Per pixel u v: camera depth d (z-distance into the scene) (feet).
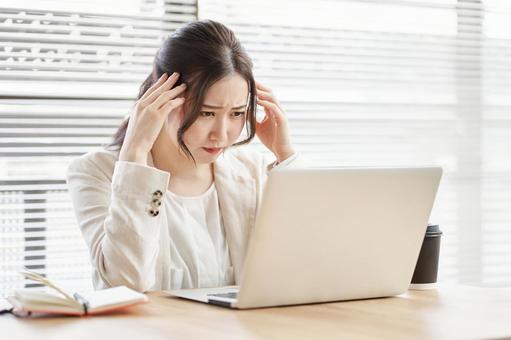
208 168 6.96
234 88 6.10
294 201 4.82
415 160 11.16
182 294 5.49
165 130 6.66
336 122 10.73
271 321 4.58
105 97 9.66
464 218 11.48
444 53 11.36
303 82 10.57
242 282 4.89
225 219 6.84
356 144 10.82
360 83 10.87
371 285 5.36
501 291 5.76
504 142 11.76
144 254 5.83
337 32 10.75
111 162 6.63
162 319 4.63
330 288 5.20
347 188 4.97
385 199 5.13
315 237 4.98
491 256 11.61
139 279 5.84
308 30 10.59
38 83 9.41
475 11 11.58
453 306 5.13
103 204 6.40
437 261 5.88
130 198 5.80
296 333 4.24
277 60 10.43
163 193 5.88
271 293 4.99
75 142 9.55
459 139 11.46
